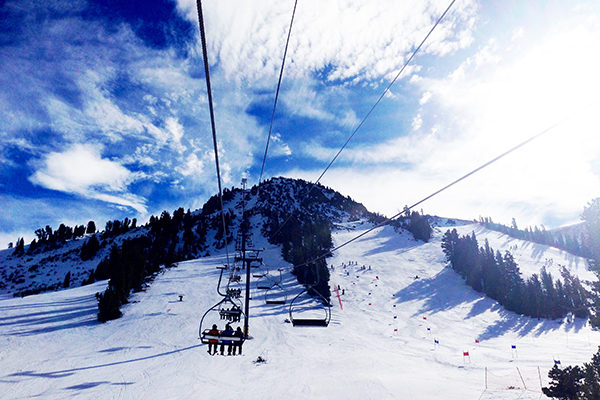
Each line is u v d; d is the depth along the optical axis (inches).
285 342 1466.5
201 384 880.9
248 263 1163.9
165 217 5900.6
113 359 1136.8
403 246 4557.1
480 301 2640.3
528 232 5812.0
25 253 5374.0
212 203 7086.6
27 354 1182.3
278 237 4468.5
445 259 3855.8
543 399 796.6
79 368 1026.7
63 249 5472.4
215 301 2164.1
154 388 842.8
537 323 2196.1
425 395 828.6
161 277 2915.8
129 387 850.8
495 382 973.2
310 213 6801.2
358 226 6087.6
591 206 917.8
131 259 2664.9
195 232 5433.1
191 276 2950.3
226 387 860.6
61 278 3868.1
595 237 884.6
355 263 3725.4
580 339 1861.5
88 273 3971.5
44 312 1927.9
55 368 1023.6
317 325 545.3
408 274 3321.9
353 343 1535.4
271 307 2160.4
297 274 3024.1
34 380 906.1
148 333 1510.8
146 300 2191.2
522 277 3289.9
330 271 3405.5
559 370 722.8
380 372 1061.1
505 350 1557.6
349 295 2679.6
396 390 855.1
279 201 7367.1
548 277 2856.8
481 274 2955.2
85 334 1499.8
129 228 6441.9
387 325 1991.9
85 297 2343.8
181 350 1256.8
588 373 644.1
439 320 2182.6
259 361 1136.8
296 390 839.7
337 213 7327.8
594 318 826.8
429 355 1413.6
